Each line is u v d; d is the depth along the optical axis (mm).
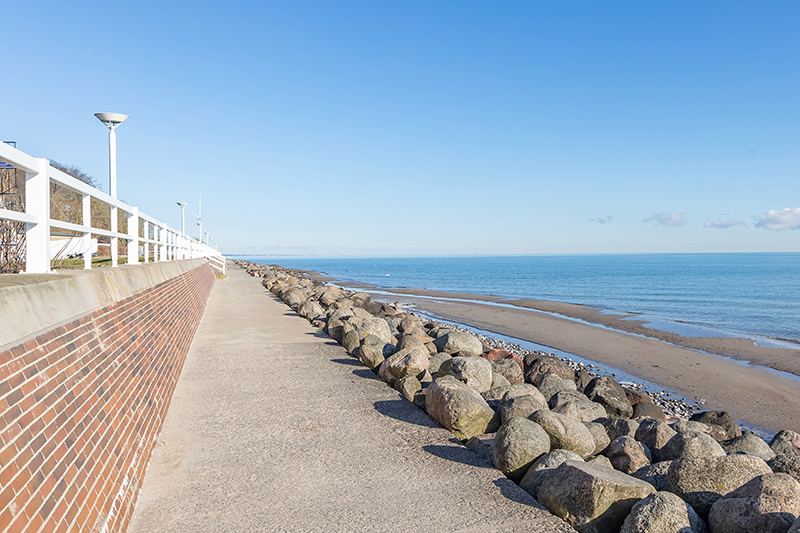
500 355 13555
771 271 121125
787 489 4043
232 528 4273
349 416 7324
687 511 4160
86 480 3561
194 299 16438
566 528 4344
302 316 17938
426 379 8984
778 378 16641
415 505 4711
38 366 3256
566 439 5777
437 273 122125
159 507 4629
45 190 4234
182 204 33219
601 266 173250
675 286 69500
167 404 7523
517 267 169625
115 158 9438
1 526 2414
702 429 8352
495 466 5625
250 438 6410
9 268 7809
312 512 4562
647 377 16672
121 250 22562
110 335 5117
